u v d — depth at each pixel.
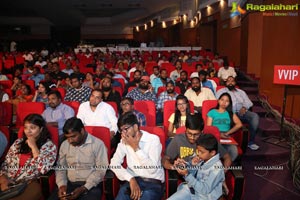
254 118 4.47
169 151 2.72
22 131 2.89
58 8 18.19
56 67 8.45
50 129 2.94
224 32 11.66
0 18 24.98
